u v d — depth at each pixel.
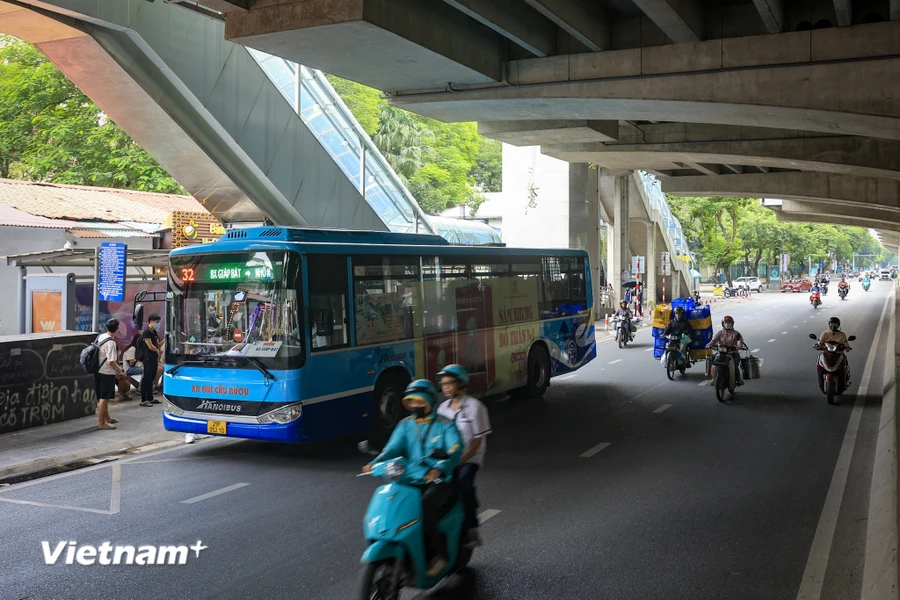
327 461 11.38
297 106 22.03
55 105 37.81
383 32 14.39
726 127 26.89
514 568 6.92
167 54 17.08
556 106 19.06
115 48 16.41
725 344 16.36
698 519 8.33
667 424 13.77
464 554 6.59
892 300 63.78
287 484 10.02
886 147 24.62
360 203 25.08
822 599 6.23
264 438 10.98
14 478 10.52
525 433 13.07
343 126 24.33
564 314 18.14
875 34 14.70
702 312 20.22
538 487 9.66
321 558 7.24
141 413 14.81
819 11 15.33
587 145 29.25
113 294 15.50
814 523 8.16
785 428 13.26
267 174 20.95
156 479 10.31
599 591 6.39
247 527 8.20
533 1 14.25
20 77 36.97
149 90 17.64
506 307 15.86
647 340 31.06
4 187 24.84
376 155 25.50
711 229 71.81
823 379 16.09
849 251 161.50
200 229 23.00
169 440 12.91
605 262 61.47
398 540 5.63
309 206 22.75
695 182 38.00
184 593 6.43
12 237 20.72
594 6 16.53
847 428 13.16
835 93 15.27
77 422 13.93
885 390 16.94
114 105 18.28
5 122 36.97
